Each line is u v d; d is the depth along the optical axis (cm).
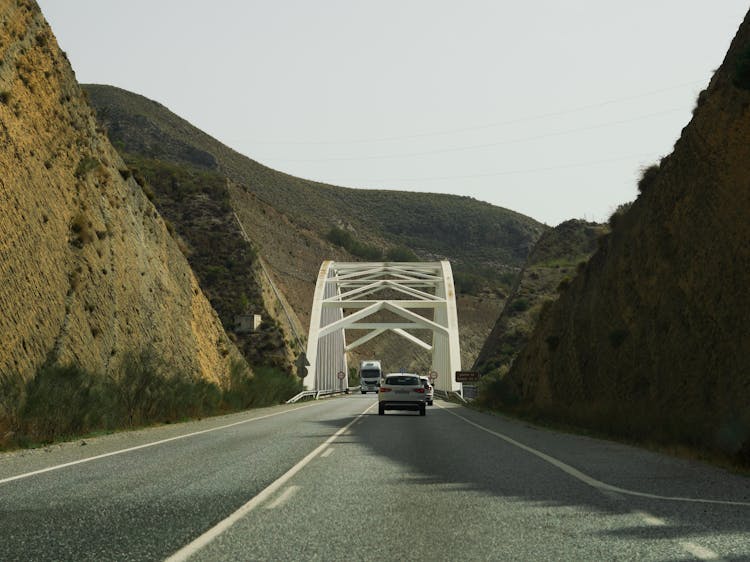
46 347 2848
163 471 1344
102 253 3725
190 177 10806
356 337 16900
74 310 3184
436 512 929
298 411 4284
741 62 2414
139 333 3862
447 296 9962
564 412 3197
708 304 2447
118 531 809
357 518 888
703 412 2194
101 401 2492
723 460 1483
